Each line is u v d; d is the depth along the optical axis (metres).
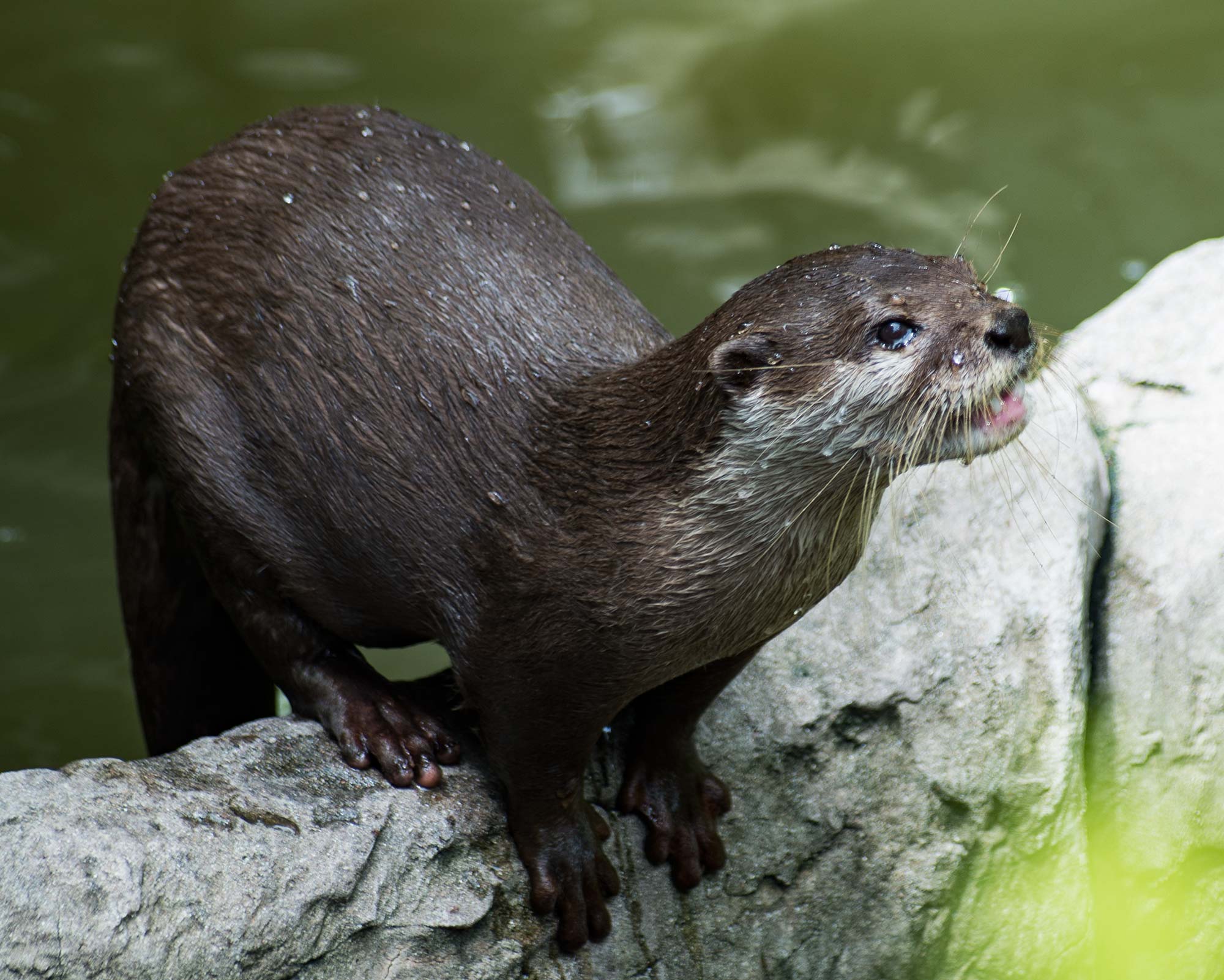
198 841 11.30
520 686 11.96
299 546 12.97
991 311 11.07
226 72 31.94
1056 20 32.59
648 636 11.58
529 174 29.03
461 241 13.00
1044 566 14.34
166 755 12.41
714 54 32.34
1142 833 14.59
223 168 13.77
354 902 11.70
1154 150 28.59
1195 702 14.45
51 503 23.16
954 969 13.93
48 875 10.63
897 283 11.34
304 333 12.72
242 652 15.98
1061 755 13.89
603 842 13.02
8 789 11.20
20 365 25.34
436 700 13.64
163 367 13.24
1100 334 16.52
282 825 11.80
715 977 13.18
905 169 28.69
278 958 11.21
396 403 12.44
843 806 13.79
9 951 10.29
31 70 31.88
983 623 14.26
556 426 12.10
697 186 28.70
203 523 13.23
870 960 13.66
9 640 21.17
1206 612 14.51
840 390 11.21
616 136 30.03
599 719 12.04
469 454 12.20
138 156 29.64
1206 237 26.42
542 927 12.56
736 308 11.62
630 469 11.68
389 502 12.41
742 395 11.29
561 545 11.72
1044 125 29.52
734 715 13.93
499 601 11.98
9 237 27.56
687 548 11.46
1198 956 14.82
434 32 33.47
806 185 28.48
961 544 14.59
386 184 13.29
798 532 11.64
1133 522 15.06
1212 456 15.15
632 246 27.09
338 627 13.41
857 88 31.05
